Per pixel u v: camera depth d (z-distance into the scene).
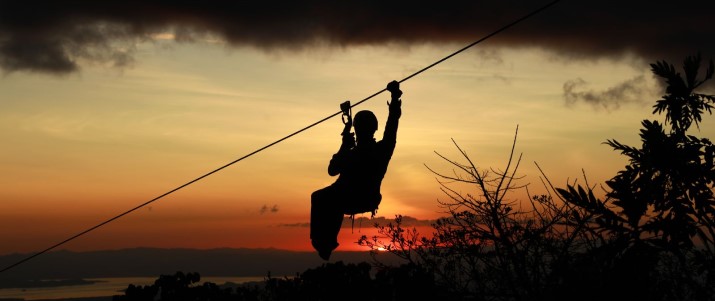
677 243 5.96
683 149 6.12
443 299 7.96
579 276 6.21
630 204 6.12
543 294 6.63
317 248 7.55
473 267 7.50
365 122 7.57
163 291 15.24
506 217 7.31
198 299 15.17
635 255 5.97
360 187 7.46
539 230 6.93
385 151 7.53
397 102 7.74
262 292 14.84
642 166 6.23
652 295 6.25
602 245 6.12
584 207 6.29
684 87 6.59
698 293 6.06
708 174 6.05
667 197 6.16
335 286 13.20
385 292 10.44
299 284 14.06
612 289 6.05
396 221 8.67
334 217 7.53
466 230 7.50
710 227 6.02
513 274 7.23
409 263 8.30
